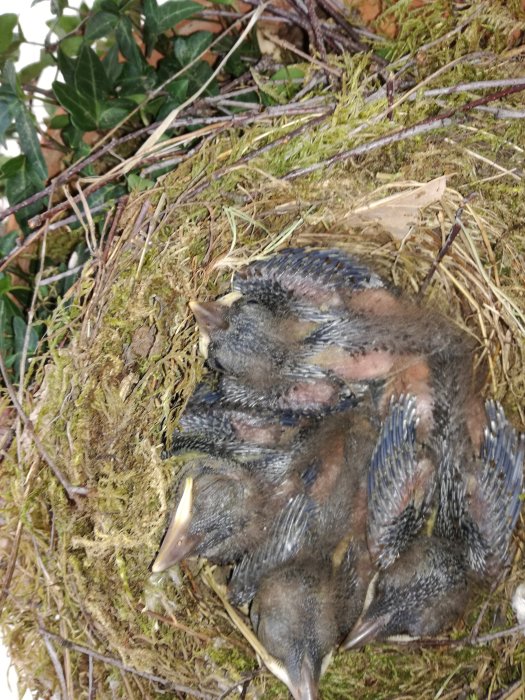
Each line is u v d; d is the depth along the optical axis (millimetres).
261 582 323
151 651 309
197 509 316
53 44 338
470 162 324
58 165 339
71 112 326
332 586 323
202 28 347
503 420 327
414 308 338
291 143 316
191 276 322
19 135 325
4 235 330
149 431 317
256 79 326
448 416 331
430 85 320
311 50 333
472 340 340
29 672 301
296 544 326
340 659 327
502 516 324
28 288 322
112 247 309
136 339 315
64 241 331
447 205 328
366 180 325
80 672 303
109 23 328
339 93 318
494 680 317
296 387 338
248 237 330
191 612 324
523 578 325
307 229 338
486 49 326
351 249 346
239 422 337
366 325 336
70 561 300
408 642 326
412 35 330
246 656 325
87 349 304
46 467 302
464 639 322
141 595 314
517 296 329
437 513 331
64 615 300
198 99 332
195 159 318
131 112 327
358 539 332
